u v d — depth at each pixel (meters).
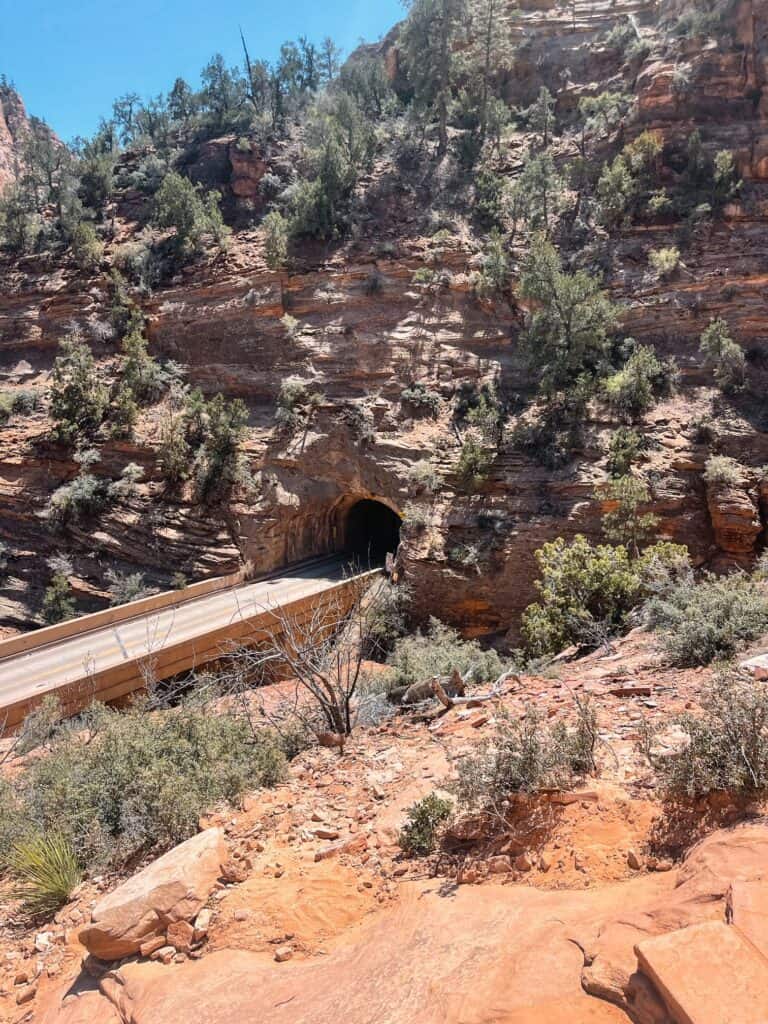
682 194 50.72
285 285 53.16
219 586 40.72
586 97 60.47
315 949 4.98
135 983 4.95
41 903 6.97
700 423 39.66
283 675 17.14
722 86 52.66
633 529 35.34
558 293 42.88
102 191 66.62
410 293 51.09
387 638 34.03
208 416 47.38
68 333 56.16
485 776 6.08
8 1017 5.47
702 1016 2.87
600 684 9.67
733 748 4.98
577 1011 3.35
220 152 66.38
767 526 35.72
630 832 5.09
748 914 3.38
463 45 65.62
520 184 53.19
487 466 40.69
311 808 7.18
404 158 61.38
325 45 86.69
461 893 5.02
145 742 9.28
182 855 6.10
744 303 44.78
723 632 10.09
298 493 45.69
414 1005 3.77
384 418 46.53
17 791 9.90
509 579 37.72
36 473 48.03
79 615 42.78
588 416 42.16
